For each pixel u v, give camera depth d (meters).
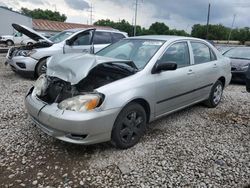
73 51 8.21
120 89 3.52
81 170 3.23
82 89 3.55
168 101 4.34
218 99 5.88
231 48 10.62
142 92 3.75
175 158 3.57
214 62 5.52
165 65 3.97
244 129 4.69
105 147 3.77
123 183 3.02
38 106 3.57
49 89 3.77
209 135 4.37
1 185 2.91
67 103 3.32
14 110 5.09
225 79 5.90
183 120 4.99
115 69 3.88
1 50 18.58
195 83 4.90
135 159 3.50
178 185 3.02
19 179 3.02
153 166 3.36
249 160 3.61
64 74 3.58
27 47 8.40
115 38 9.13
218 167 3.40
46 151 3.61
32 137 3.98
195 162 3.50
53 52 7.98
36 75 8.03
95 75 3.82
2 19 36.22
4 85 7.20
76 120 3.18
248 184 3.09
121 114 3.54
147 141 4.02
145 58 4.20
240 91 7.85
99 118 3.28
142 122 3.88
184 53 4.79
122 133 3.63
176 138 4.18
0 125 4.38
